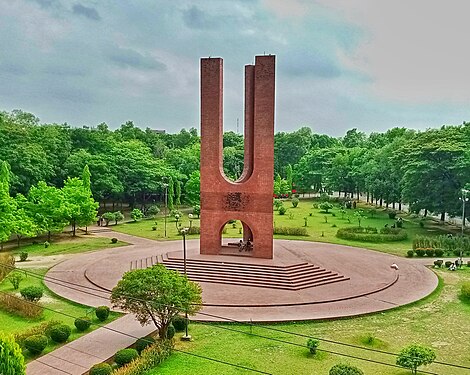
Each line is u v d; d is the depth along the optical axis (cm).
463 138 6475
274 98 4009
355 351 2608
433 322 3083
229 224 7275
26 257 4750
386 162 8550
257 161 4081
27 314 3108
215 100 4178
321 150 11838
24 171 6644
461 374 2362
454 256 5184
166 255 4353
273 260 4109
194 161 9975
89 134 8775
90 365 2425
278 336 2817
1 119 7388
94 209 6175
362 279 4006
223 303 3300
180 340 2741
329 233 6538
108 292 3631
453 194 6231
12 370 1895
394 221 7631
